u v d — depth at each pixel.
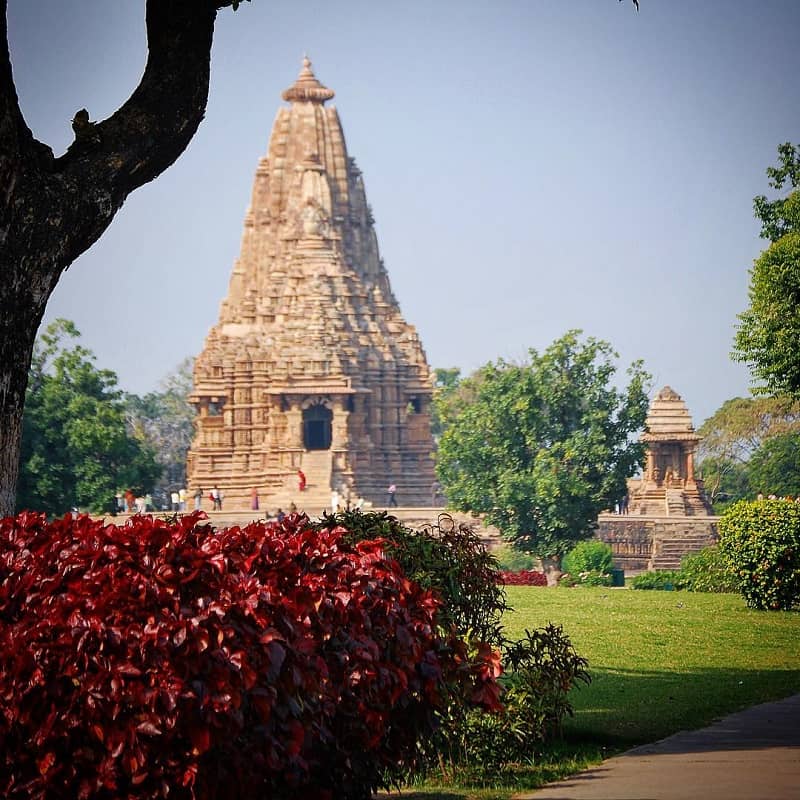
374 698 18.80
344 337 143.25
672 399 140.38
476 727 24.39
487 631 26.20
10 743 16.09
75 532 17.55
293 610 17.38
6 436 21.23
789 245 63.47
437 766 24.02
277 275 147.62
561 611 59.88
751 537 58.41
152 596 16.17
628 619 55.09
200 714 15.98
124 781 16.20
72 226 22.08
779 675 38.00
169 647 15.87
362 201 156.88
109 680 15.79
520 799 20.84
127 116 23.25
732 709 31.30
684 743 25.81
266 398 142.75
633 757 24.38
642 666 40.12
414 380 147.62
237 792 16.80
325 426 156.12
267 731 16.72
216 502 136.50
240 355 143.75
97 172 22.50
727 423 161.00
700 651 43.88
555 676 26.22
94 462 100.88
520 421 102.06
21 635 15.98
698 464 164.12
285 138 154.50
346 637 18.52
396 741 20.28
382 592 19.42
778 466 145.75
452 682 21.98
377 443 145.00
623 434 102.50
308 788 18.38
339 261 147.00
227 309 155.25
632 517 126.94
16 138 20.61
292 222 149.38
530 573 98.31
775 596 58.38
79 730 16.06
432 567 24.67
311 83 155.62
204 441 145.25
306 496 135.12
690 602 64.81
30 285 21.55
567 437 103.31
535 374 102.88
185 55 23.84
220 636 16.11
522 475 100.31
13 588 16.78
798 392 65.81
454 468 105.50
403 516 127.06
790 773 21.33
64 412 101.00
